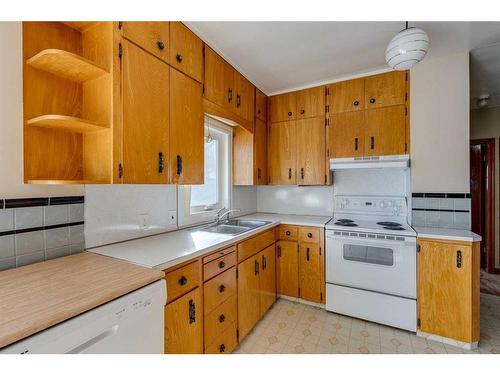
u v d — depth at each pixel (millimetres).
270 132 3008
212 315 1567
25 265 1166
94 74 1248
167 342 1233
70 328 747
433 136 2213
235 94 2307
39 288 903
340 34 1823
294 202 3176
